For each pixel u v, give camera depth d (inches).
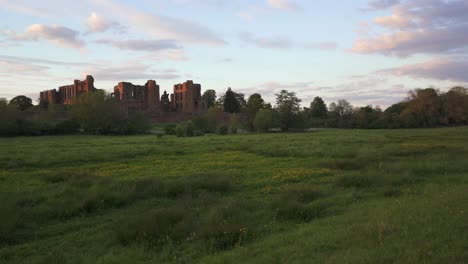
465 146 1274.6
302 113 4020.7
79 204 498.3
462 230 299.4
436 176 673.6
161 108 5989.2
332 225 366.3
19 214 445.1
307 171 803.4
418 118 4033.0
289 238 332.5
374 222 343.6
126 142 1937.7
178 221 413.4
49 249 358.3
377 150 1168.8
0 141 2242.9
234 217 406.9
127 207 522.3
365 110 4899.1
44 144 1807.3
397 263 237.3
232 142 1780.3
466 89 4185.5
